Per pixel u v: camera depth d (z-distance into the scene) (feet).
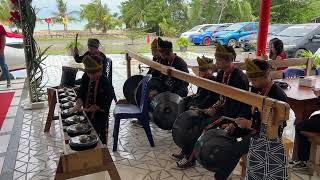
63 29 77.66
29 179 9.84
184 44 33.76
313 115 10.35
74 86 14.10
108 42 57.82
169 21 66.64
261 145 6.63
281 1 55.26
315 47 29.53
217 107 9.96
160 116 11.66
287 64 14.80
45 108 17.10
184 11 67.82
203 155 7.88
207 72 10.60
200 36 47.88
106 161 7.16
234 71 9.62
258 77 8.00
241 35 44.55
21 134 13.44
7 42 26.27
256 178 6.76
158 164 10.78
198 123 9.66
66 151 7.05
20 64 26.96
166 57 12.92
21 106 17.48
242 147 7.80
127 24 74.13
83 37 63.98
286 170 6.64
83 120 8.90
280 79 13.61
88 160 6.98
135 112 12.00
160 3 70.28
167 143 12.59
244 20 59.72
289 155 10.90
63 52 43.06
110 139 12.94
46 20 69.51
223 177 8.05
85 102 10.44
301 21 54.65
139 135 13.42
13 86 22.52
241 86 9.30
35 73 17.29
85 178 9.13
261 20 19.11
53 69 29.35
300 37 30.01
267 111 6.48
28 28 16.76
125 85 14.29
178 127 9.86
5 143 12.51
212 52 37.22
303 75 15.48
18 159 11.14
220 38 44.39
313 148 9.93
